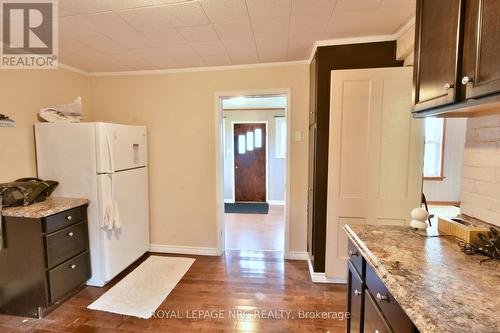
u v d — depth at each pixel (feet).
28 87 8.41
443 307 2.55
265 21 6.51
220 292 8.03
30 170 8.45
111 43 7.77
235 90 10.14
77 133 8.02
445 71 3.69
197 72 10.34
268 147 20.34
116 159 8.58
